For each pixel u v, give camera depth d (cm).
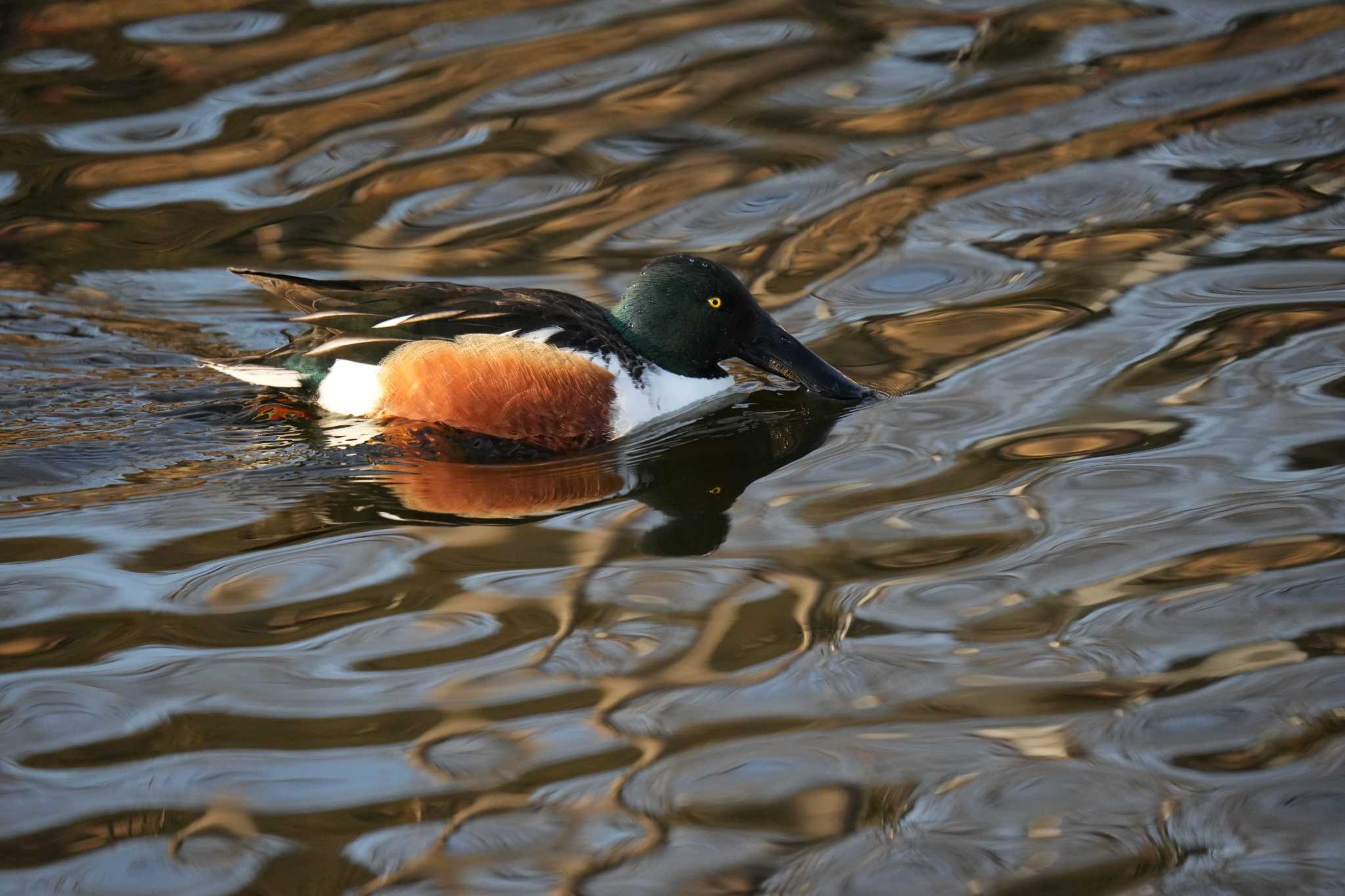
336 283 1265
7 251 1435
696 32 1817
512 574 973
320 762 789
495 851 727
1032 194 1502
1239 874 695
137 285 1396
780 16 1855
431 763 787
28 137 1606
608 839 734
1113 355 1230
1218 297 1308
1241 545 957
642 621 912
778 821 742
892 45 1789
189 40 1797
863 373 1238
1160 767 766
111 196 1520
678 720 819
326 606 933
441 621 915
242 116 1648
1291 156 1535
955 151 1580
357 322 1235
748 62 1752
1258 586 911
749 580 956
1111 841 720
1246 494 1016
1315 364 1188
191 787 771
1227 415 1124
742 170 1555
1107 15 1847
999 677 845
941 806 748
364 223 1482
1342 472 1033
